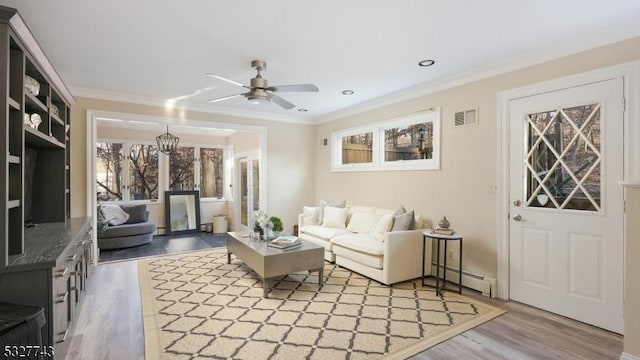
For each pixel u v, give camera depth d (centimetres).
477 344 242
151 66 347
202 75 376
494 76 343
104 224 565
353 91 440
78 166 437
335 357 224
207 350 231
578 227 282
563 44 285
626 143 254
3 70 182
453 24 252
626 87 254
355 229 476
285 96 470
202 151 803
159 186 746
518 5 224
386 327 268
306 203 639
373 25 255
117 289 358
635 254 207
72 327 253
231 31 265
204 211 795
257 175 682
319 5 225
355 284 375
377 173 496
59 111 364
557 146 297
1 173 179
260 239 408
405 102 449
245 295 339
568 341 247
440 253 399
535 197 312
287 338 249
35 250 212
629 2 219
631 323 208
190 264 460
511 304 319
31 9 229
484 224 351
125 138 709
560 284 293
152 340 244
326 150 616
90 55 316
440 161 399
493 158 343
